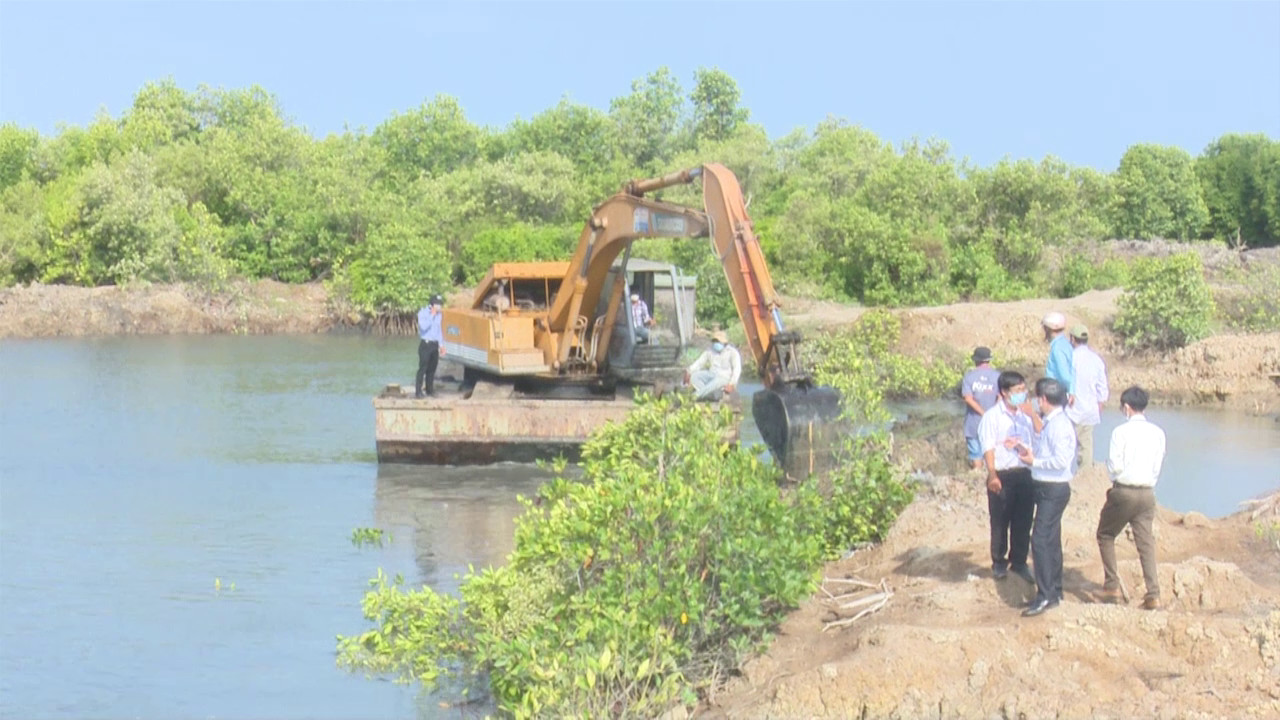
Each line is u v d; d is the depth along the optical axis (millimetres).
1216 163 66812
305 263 52094
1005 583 9570
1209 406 25625
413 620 10852
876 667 8281
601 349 20328
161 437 22625
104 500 17266
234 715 9367
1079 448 12680
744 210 15953
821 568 11062
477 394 20562
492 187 56000
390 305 46250
